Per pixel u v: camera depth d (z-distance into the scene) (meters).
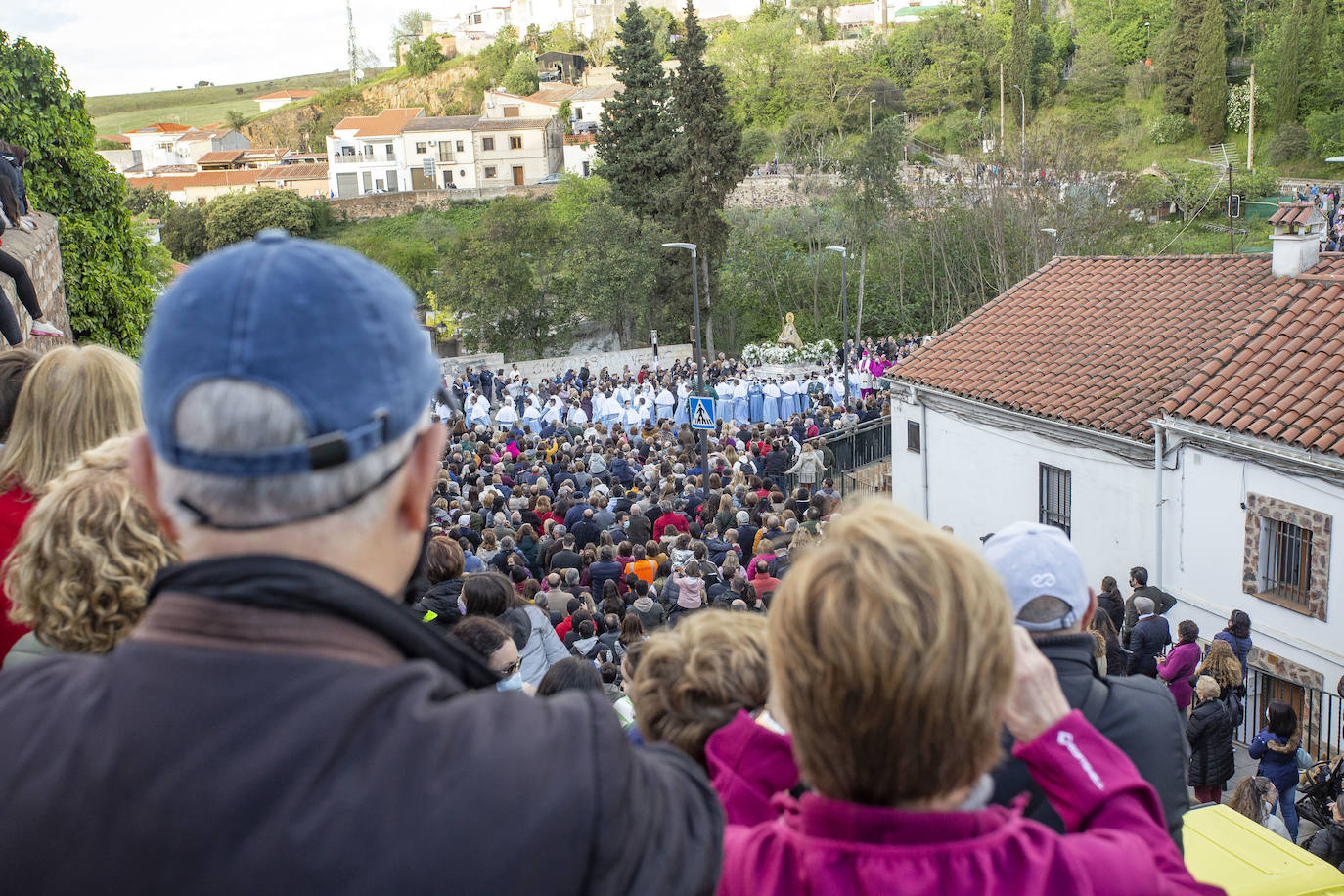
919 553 1.44
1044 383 18.12
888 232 56.44
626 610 10.83
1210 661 10.73
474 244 52.09
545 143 95.94
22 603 2.40
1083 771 1.68
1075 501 17.34
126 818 1.03
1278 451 13.42
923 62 99.81
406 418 1.20
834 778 1.48
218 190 101.50
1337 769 9.41
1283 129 75.12
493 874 1.05
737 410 33.62
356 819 1.04
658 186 52.91
